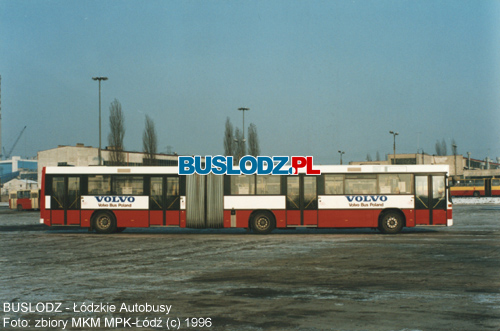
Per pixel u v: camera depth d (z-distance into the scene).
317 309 8.22
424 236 21.73
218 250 17.03
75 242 20.36
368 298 9.08
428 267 12.82
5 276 11.88
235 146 64.06
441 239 20.31
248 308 8.31
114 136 56.25
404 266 13.02
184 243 19.61
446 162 102.56
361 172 23.34
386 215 23.20
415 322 7.37
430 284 10.45
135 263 13.97
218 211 23.73
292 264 13.51
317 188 23.39
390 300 8.90
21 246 18.86
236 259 14.64
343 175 23.39
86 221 24.23
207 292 9.72
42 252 16.89
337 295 9.34
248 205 23.61
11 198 59.94
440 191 23.11
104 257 15.42
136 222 24.06
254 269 12.66
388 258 14.62
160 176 24.11
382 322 7.38
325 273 11.95
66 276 11.83
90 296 9.45
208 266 13.25
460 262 13.71
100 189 24.33
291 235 23.16
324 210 23.28
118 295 9.51
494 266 12.96
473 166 130.62
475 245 17.94
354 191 23.31
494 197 73.69
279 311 8.09
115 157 56.22
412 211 23.11
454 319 7.54
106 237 22.67
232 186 23.77
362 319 7.55
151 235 23.72
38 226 30.98
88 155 77.88
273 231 25.97
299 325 7.21
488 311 8.05
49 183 24.48
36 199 56.75
